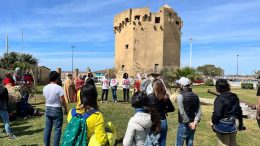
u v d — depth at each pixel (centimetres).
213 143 976
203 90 3859
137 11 5984
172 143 953
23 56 4391
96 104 496
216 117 641
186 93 694
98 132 478
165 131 641
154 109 523
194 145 952
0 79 975
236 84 6253
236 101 655
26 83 1770
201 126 1222
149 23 5950
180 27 6284
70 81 1855
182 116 688
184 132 698
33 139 960
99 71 7656
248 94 3500
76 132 480
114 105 1761
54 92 776
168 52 6009
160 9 5994
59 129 786
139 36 5944
